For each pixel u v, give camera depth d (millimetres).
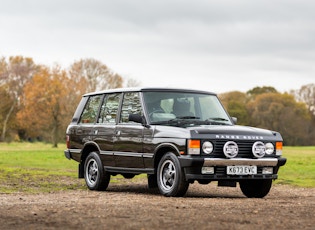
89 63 65562
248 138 11852
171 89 13016
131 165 12789
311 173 20641
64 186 14742
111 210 8852
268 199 11727
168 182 11945
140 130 12555
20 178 16594
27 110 62531
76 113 14930
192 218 7957
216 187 15273
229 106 104500
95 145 13852
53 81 61562
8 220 7730
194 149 11422
